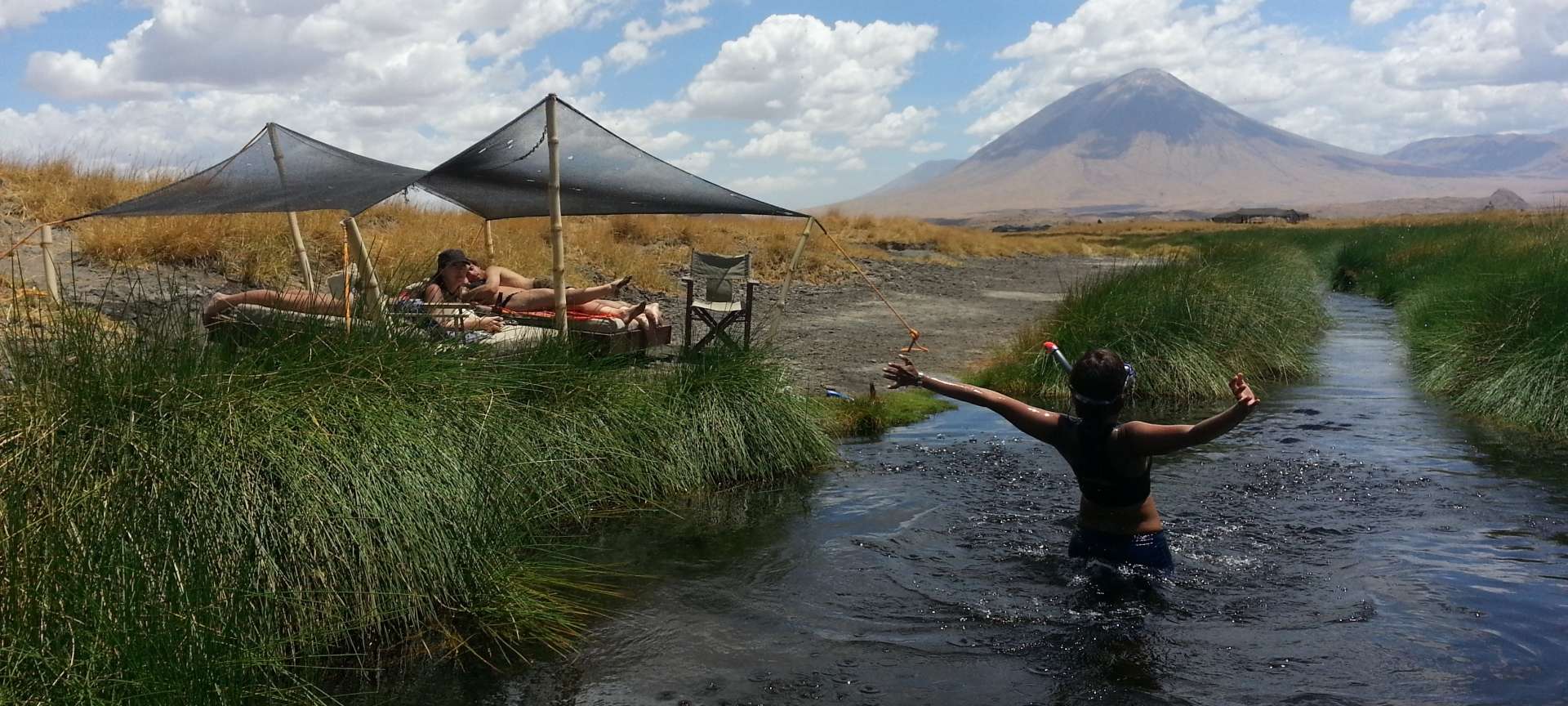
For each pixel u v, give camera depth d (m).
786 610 4.75
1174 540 5.63
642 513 6.40
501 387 6.12
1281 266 18.39
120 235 12.19
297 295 6.60
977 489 6.93
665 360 8.08
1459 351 10.88
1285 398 10.57
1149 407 10.26
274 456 4.35
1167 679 3.94
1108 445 4.89
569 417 6.59
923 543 5.70
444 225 18.03
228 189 7.86
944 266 29.95
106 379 4.31
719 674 4.07
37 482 3.89
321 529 4.30
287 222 13.90
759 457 7.41
